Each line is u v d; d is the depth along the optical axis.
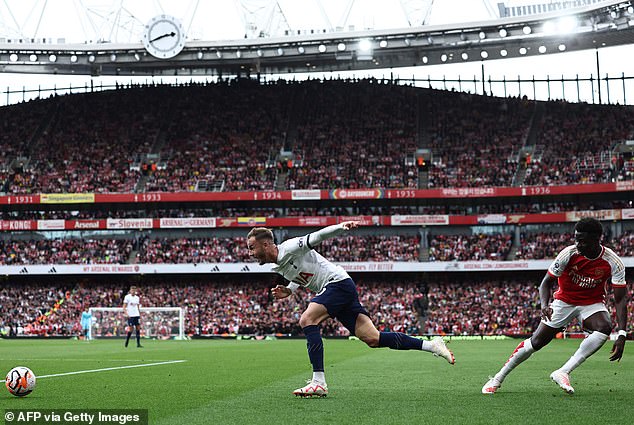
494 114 67.00
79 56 63.38
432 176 60.56
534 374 13.95
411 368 16.50
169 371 15.74
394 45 60.12
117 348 31.23
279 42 60.12
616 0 53.06
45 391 10.67
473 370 15.67
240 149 64.81
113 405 8.80
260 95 70.88
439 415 7.71
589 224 9.34
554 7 58.50
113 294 58.47
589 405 8.55
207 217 59.25
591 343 9.66
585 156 59.81
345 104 69.50
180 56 62.56
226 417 7.70
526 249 56.66
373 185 59.94
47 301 57.91
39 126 68.69
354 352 26.38
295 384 12.13
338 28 59.31
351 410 8.19
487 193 57.16
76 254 59.16
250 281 59.03
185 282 59.38
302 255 9.46
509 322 52.75
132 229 60.59
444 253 57.44
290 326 53.44
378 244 58.53
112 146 65.75
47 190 61.69
